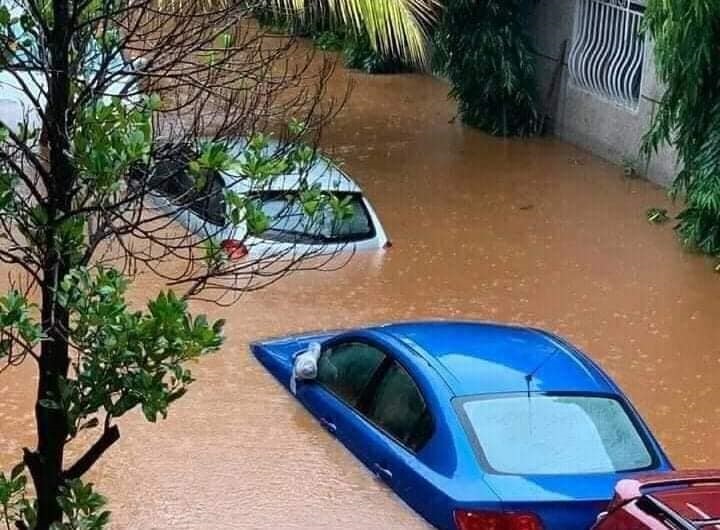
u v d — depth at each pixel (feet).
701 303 45.01
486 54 68.74
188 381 17.10
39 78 30.14
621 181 61.11
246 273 31.27
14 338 17.11
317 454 31.42
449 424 26.66
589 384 28.07
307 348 35.65
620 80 64.39
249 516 29.19
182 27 20.34
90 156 16.62
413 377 28.58
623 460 26.27
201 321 16.62
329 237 45.32
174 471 31.42
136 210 22.77
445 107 76.59
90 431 33.32
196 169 17.19
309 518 28.66
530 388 27.71
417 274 46.57
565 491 24.71
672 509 17.19
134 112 17.47
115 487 30.78
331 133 68.74
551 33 69.51
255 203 18.99
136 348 16.39
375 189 58.29
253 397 35.37
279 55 27.02
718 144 49.37
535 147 67.97
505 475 25.36
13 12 19.90
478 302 44.45
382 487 28.35
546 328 42.55
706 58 48.73
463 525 24.66
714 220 49.73
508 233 52.26
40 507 17.74
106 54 17.74
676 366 39.78
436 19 61.26
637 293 45.83
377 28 28.55
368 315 42.37
